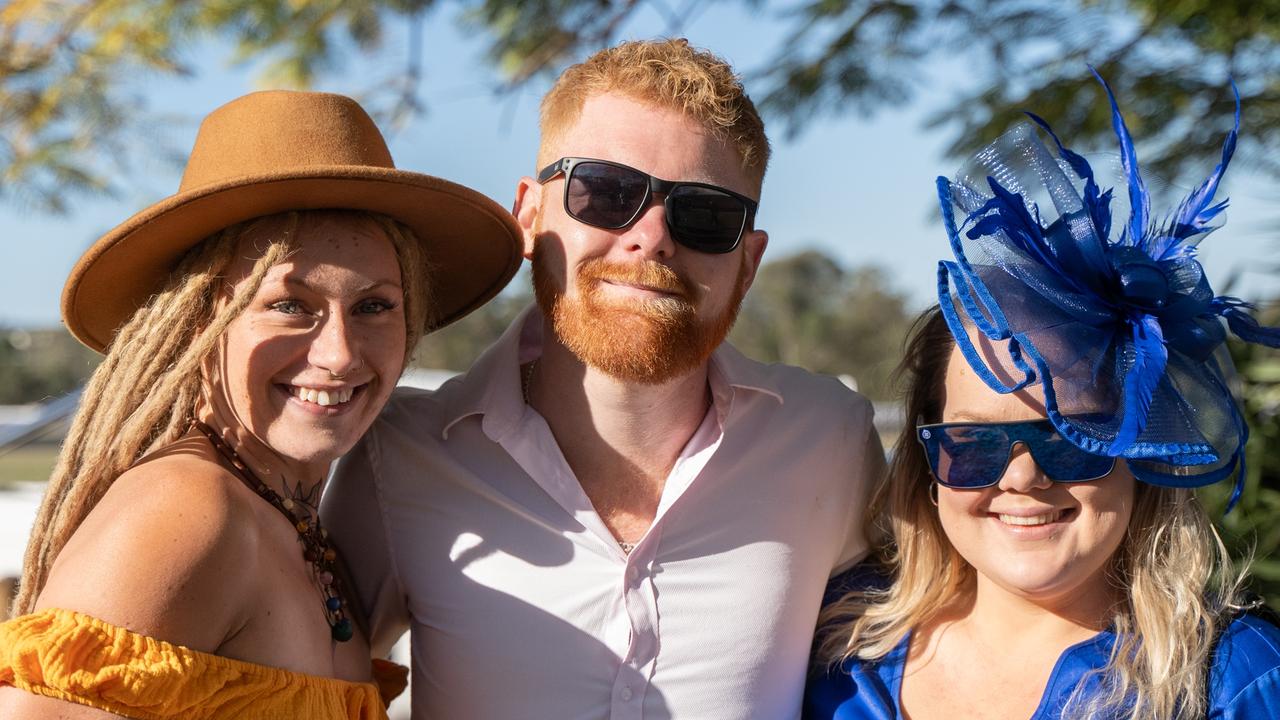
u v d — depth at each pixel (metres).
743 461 2.45
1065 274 2.01
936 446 2.13
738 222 2.35
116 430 1.88
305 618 1.92
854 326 35.34
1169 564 2.07
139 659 1.60
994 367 2.05
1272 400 3.76
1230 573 2.11
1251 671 1.96
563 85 2.46
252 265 1.91
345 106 2.05
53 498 1.91
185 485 1.77
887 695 2.26
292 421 1.91
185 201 1.83
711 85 2.36
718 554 2.39
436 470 2.44
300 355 1.91
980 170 2.14
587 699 2.31
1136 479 2.09
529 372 2.56
